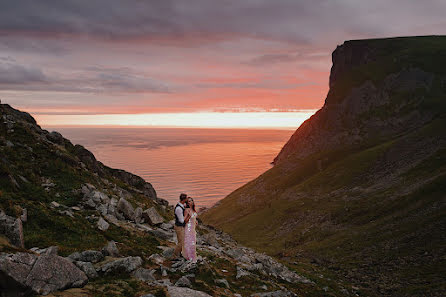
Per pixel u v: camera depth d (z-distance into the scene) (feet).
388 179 456.45
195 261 46.39
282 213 474.08
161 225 75.41
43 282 27.81
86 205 66.54
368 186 463.42
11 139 83.25
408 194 358.64
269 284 54.34
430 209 297.12
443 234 238.07
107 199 75.41
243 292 46.03
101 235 50.11
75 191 72.38
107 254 41.81
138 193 112.57
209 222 583.17
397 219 306.76
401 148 543.80
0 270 25.38
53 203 59.67
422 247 227.20
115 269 37.14
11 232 35.24
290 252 292.20
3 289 25.63
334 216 387.14
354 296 105.70
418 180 396.78
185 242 46.42
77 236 46.65
